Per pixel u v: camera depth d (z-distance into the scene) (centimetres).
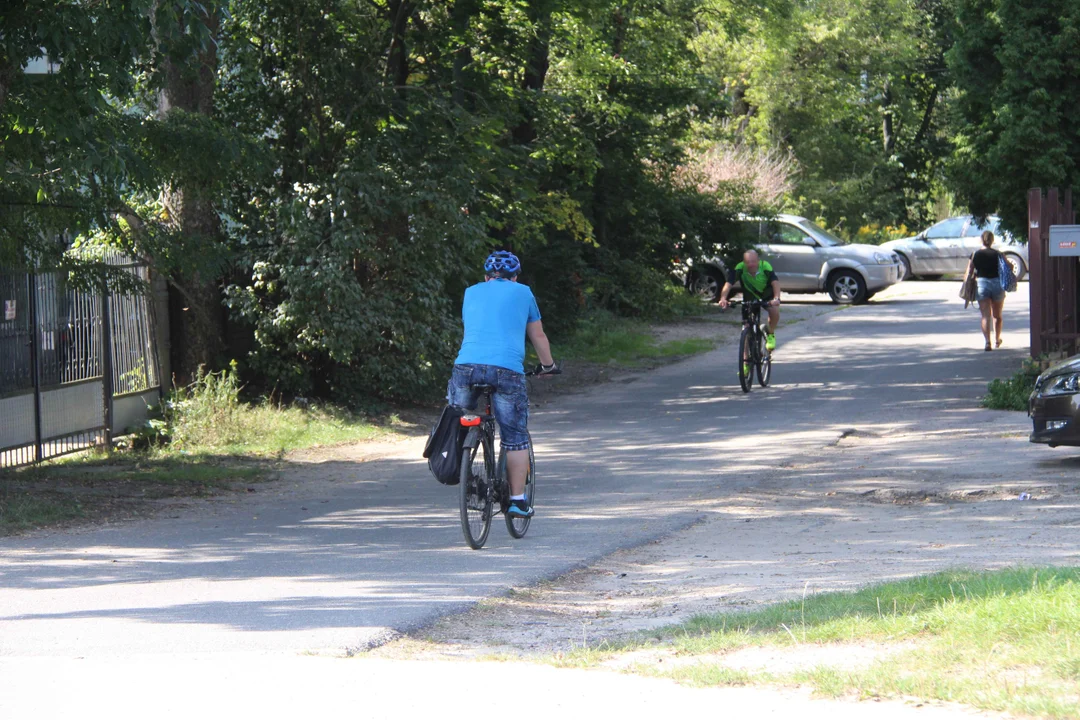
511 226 3325
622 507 1557
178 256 1992
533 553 1265
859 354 3225
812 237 4822
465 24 2566
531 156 3070
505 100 2814
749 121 7062
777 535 1348
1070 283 2323
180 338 2453
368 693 710
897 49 6719
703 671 739
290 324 2362
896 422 2177
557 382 3002
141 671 766
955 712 636
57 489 1698
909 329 3722
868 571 1105
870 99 7281
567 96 3359
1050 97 2441
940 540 1253
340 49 2431
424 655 835
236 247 2458
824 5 6544
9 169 1652
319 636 883
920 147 7331
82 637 884
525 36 2786
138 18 1495
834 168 7025
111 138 1638
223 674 757
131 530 1420
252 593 1052
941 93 7269
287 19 2375
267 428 2284
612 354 3459
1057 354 2270
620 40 3966
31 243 1838
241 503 1644
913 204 7556
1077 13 2397
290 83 2436
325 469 1962
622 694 700
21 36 1480
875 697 670
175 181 1948
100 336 2222
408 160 2475
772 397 2588
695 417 2375
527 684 728
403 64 2594
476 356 1260
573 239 3934
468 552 1271
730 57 6356
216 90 2453
